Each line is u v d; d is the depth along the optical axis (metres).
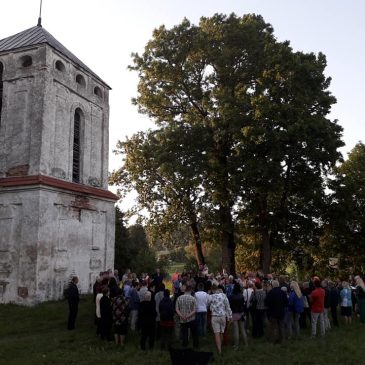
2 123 21.89
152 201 33.84
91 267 23.20
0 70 22.98
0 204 20.48
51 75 21.91
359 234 35.47
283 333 13.85
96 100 25.89
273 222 28.33
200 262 32.69
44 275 19.66
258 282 15.54
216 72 30.61
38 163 20.48
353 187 31.84
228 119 27.06
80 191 22.56
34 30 25.11
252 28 29.78
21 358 11.66
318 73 28.86
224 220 29.20
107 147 26.55
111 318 13.66
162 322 12.70
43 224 19.88
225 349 12.78
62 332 14.82
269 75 27.94
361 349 12.99
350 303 18.45
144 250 45.88
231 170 27.50
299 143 26.86
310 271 36.38
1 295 19.66
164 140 29.19
